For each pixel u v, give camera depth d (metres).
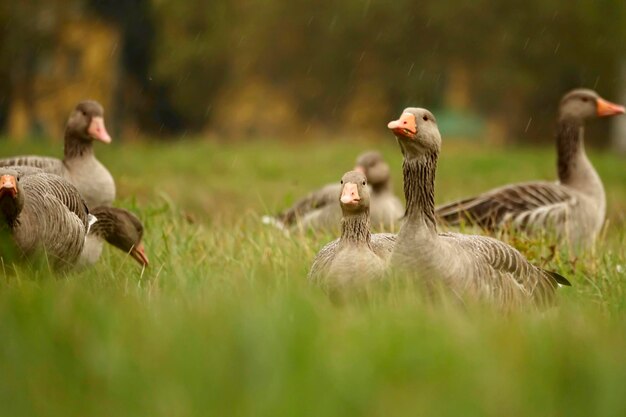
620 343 7.99
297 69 55.09
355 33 52.75
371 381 7.03
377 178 18.59
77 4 53.56
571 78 58.41
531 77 53.09
